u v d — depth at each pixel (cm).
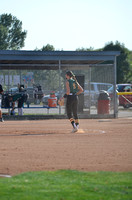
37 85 6875
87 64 7175
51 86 6900
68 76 4356
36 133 4250
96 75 6975
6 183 1852
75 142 3472
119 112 8538
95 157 2670
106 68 6850
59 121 6138
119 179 1956
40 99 6844
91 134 4147
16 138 3778
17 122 5944
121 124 5494
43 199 1584
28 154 2792
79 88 4362
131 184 1853
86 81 7031
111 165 2380
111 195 1659
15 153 2839
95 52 6631
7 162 2470
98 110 6912
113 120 6309
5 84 6906
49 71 6919
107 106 6850
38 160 2545
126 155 2759
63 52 6544
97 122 5894
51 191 1709
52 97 6838
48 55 6531
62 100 4516
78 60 6662
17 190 1720
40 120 6378
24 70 6919
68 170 2183
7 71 6994
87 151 2941
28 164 2403
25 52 6419
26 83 6888
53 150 2984
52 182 1883
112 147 3162
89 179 1955
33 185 1814
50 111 8000
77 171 2156
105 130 4600
